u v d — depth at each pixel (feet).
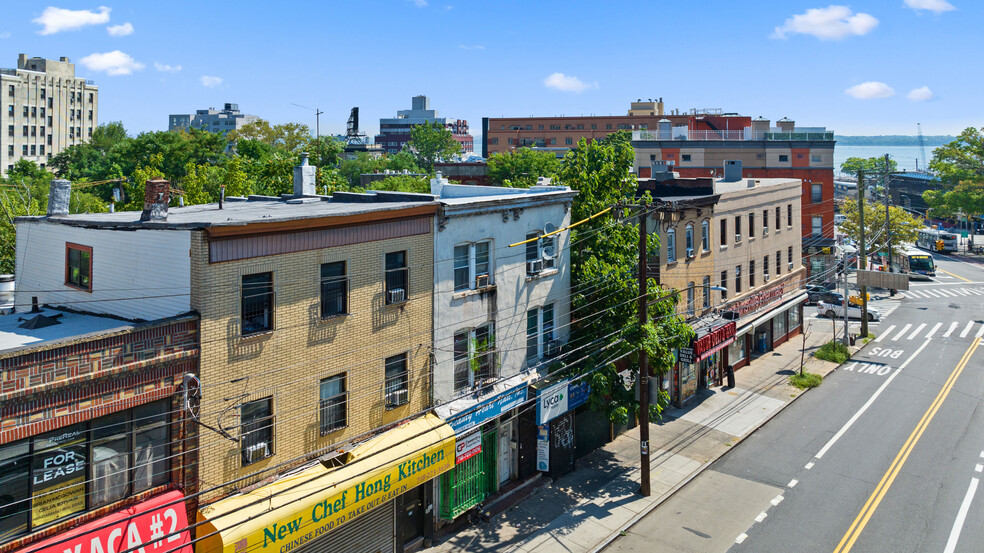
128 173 236.02
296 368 53.36
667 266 102.22
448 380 67.56
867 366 135.13
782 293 144.97
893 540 67.10
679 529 69.46
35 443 40.06
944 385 121.39
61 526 40.75
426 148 453.99
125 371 43.19
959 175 315.58
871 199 373.20
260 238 50.16
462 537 66.69
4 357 37.93
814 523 70.74
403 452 58.23
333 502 51.55
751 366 132.46
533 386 74.95
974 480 80.84
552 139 430.20
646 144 252.21
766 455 89.45
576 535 67.31
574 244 82.89
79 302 57.72
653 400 101.30
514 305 74.43
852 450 90.99
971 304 199.41
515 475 77.61
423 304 64.28
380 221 59.26
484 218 69.92
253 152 242.37
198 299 46.98
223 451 48.80
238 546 45.47
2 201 105.81
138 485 44.96
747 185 141.90
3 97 387.96
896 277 150.41
